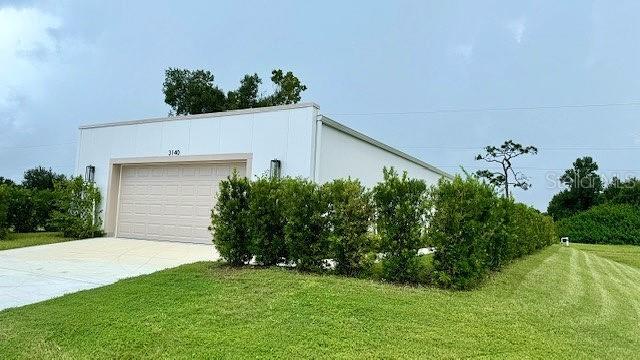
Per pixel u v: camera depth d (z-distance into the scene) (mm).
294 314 5074
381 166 14547
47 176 31719
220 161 12055
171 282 6523
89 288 6703
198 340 4469
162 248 11148
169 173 13156
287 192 7445
